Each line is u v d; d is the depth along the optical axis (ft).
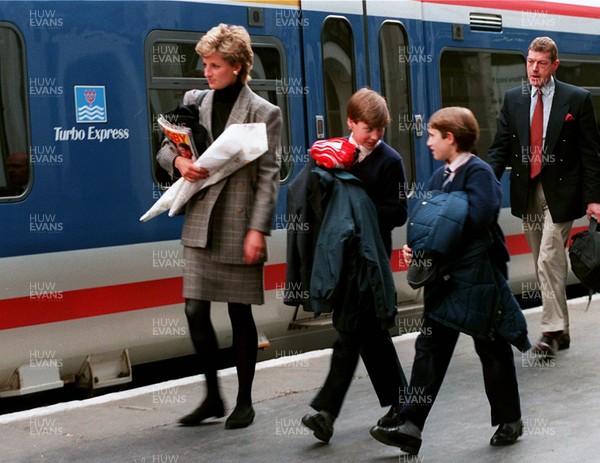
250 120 31.14
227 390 37.47
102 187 41.34
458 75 58.29
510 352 29.43
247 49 31.12
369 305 28.89
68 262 40.24
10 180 38.83
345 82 51.85
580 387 35.88
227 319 46.34
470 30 58.95
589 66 67.00
